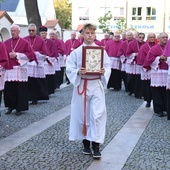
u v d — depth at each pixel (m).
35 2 14.97
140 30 39.91
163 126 7.48
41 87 9.93
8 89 8.27
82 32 5.51
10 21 16.84
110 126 7.40
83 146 5.89
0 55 6.92
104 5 40.12
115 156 5.49
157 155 5.56
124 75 12.74
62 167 4.97
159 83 8.39
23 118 8.05
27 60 8.29
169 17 39.31
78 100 5.36
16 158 5.34
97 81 5.34
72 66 5.34
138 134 6.80
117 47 12.97
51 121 7.79
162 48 8.37
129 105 9.94
